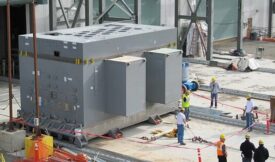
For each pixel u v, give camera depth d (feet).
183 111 93.09
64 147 85.76
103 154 82.84
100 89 87.61
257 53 158.71
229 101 113.91
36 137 80.12
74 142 86.38
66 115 87.66
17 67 134.21
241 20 159.94
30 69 91.25
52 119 89.35
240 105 110.63
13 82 128.06
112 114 89.51
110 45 88.12
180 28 159.43
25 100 92.94
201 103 112.57
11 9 136.67
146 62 94.89
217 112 104.42
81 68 84.48
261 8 196.54
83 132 85.92
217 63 147.84
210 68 145.89
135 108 88.69
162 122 98.99
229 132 93.91
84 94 85.25
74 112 86.48
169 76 94.68
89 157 80.33
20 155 82.33
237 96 118.21
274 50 172.76
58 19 134.72
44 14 132.05
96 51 85.97
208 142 88.33
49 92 89.10
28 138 80.33
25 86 92.43
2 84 126.72
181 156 82.28
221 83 128.36
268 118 99.91
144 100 90.33
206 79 132.87
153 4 159.02
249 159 74.18
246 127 94.94
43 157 78.43
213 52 164.86
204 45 151.23
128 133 92.79
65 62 86.33
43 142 79.36
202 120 100.94
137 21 139.85
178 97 97.55
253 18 194.08
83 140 86.17
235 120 98.73
